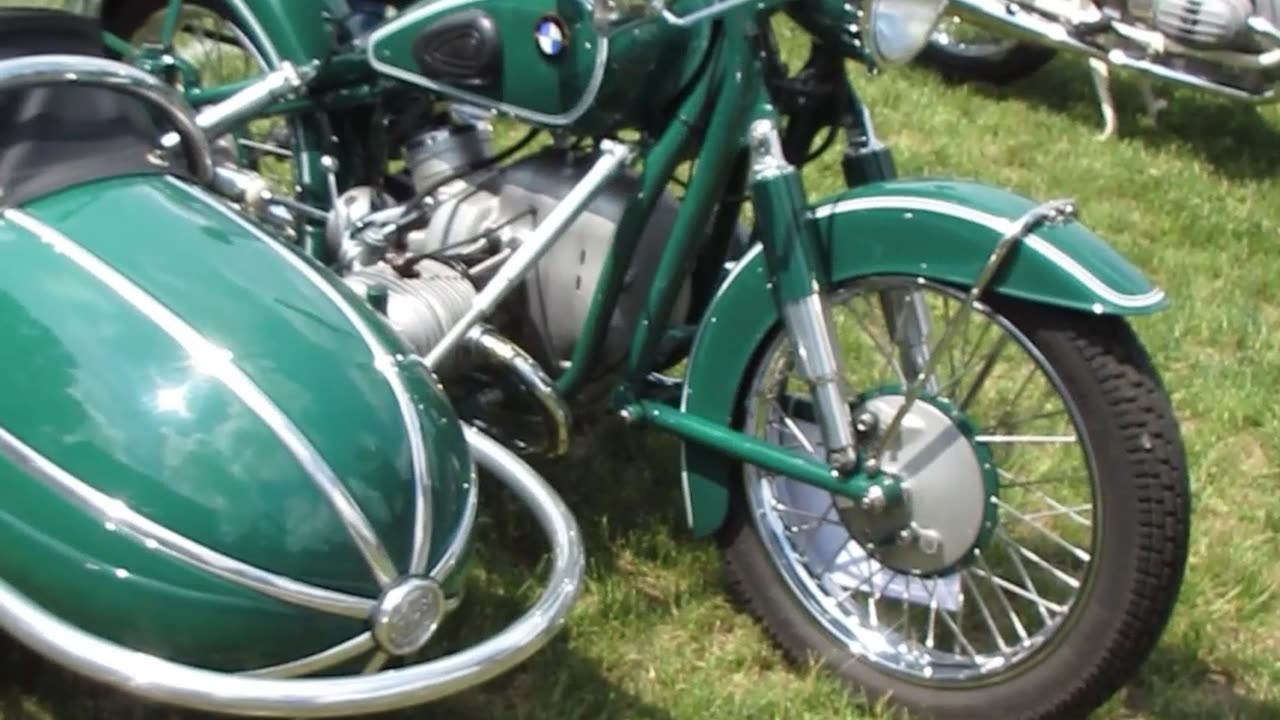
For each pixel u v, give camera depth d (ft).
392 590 6.87
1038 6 18.56
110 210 7.48
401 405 7.27
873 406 8.79
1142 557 8.20
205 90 10.78
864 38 8.33
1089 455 8.30
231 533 6.66
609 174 9.05
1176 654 9.93
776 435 9.62
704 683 9.38
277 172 13.01
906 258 8.54
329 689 6.58
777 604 9.61
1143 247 15.96
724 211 9.59
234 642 6.72
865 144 9.17
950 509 8.64
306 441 6.85
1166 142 19.16
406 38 9.57
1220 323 14.38
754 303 9.05
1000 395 10.69
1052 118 19.48
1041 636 8.72
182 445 6.72
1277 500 11.89
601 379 9.75
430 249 9.90
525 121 9.37
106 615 6.75
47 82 7.55
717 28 8.75
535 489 7.87
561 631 9.68
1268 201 17.69
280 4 10.44
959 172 17.40
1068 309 8.27
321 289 7.58
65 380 6.84
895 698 9.23
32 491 6.77
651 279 9.55
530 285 9.64
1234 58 17.63
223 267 7.35
